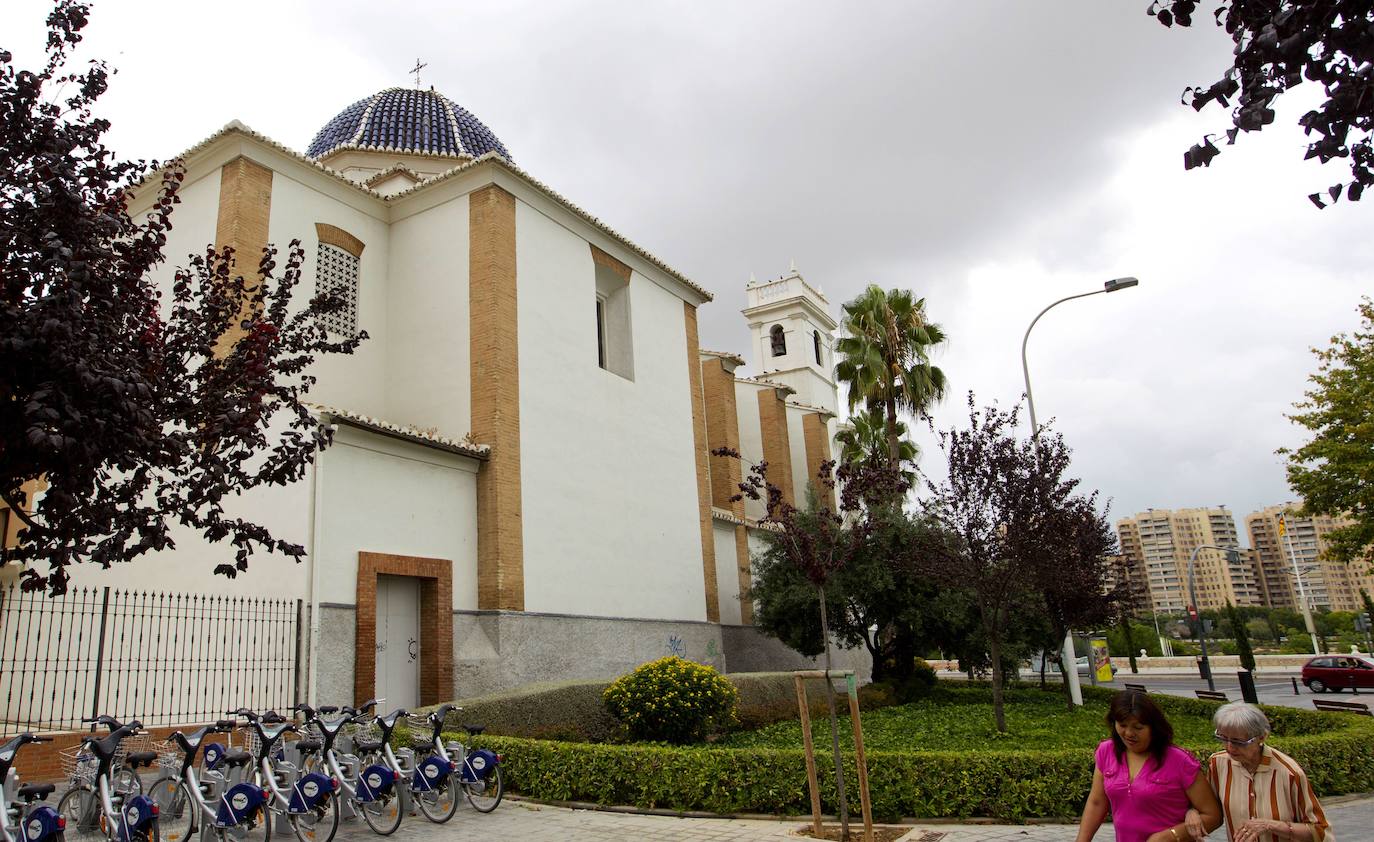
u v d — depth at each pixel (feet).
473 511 57.16
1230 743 14.47
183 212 57.62
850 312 94.53
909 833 27.35
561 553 61.87
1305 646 205.26
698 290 87.30
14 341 17.30
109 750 24.97
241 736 40.22
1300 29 11.03
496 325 60.23
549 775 34.17
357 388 61.67
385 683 49.73
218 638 44.50
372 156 81.46
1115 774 15.21
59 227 20.13
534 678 56.75
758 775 31.04
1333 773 32.17
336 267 62.18
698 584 78.28
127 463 20.29
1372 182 12.34
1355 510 71.97
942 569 47.11
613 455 70.28
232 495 48.06
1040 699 76.43
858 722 26.99
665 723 45.01
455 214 64.23
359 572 47.98
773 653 89.66
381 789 28.19
